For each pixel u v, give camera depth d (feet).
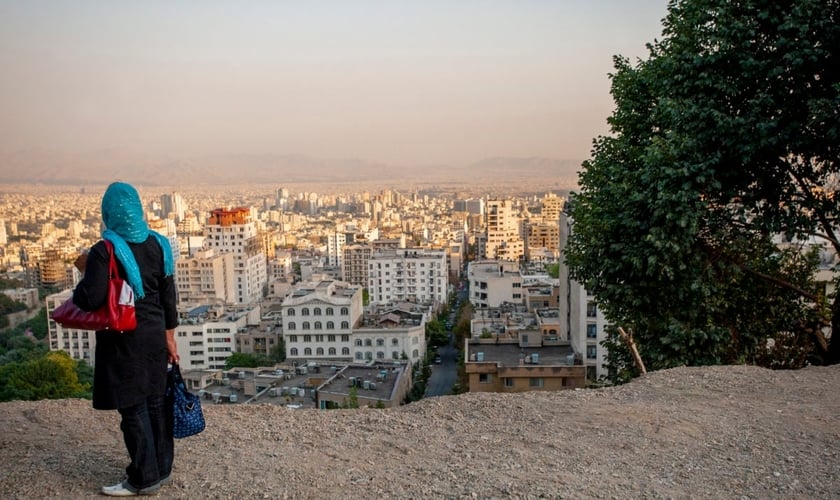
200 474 23.11
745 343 51.08
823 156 43.86
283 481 22.52
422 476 22.97
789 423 27.73
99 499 21.21
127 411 20.72
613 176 49.44
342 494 21.56
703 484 22.35
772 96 42.63
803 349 52.75
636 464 24.00
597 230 48.39
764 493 21.70
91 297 18.85
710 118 43.47
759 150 43.47
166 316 21.24
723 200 45.78
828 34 40.29
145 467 21.24
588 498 21.25
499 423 28.60
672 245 42.22
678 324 45.80
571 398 32.12
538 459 24.48
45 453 25.49
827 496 21.43
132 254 19.62
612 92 54.80
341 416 29.81
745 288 51.55
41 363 143.64
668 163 43.01
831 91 41.88
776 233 45.96
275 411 30.55
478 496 21.33
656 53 51.13
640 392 32.81
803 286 53.26
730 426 27.61
